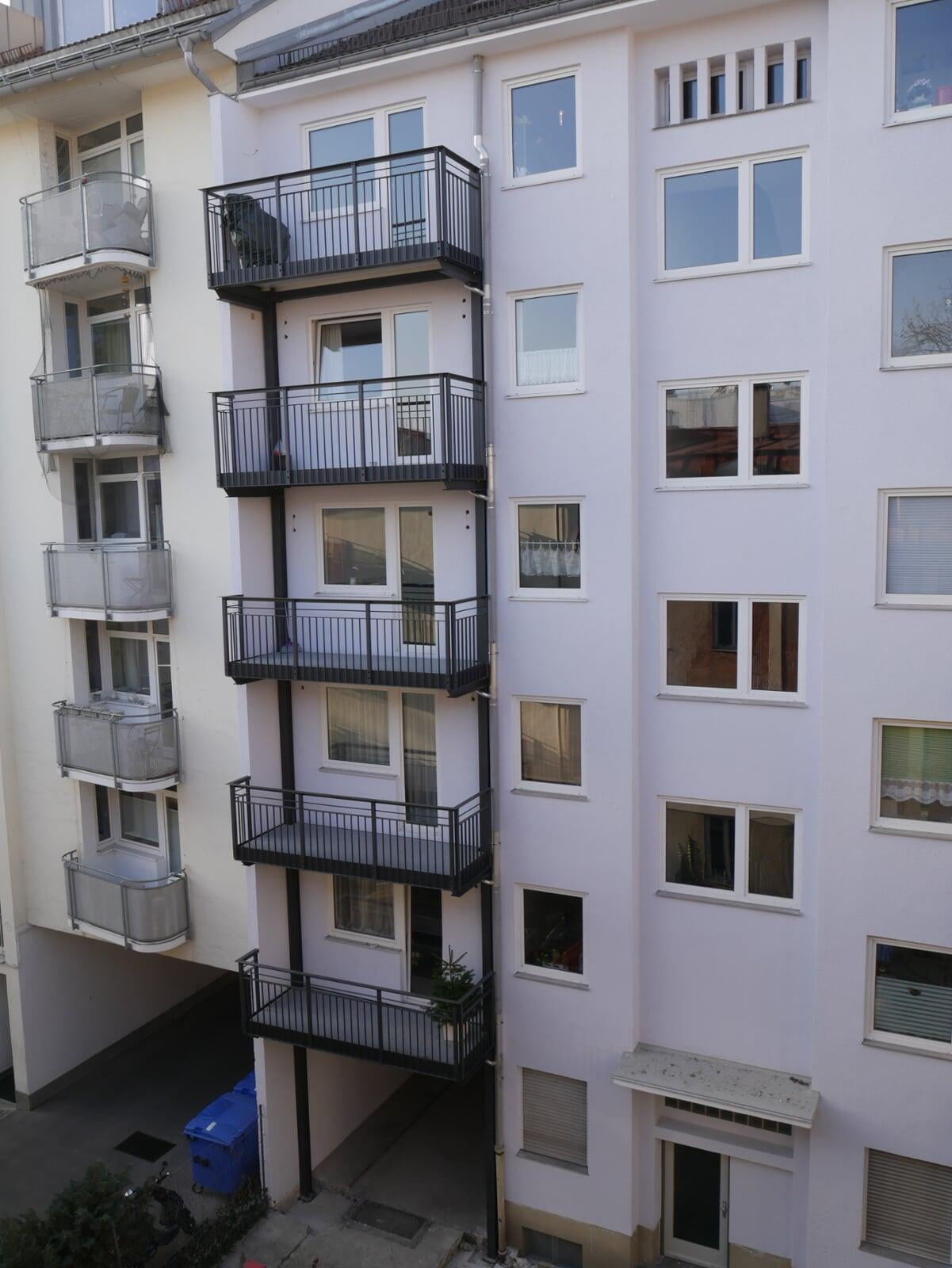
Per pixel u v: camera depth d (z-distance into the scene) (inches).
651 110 443.5
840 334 414.0
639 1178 506.3
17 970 653.9
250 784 535.5
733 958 473.1
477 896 521.7
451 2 501.7
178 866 625.6
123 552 552.1
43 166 581.9
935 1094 436.5
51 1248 474.3
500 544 484.4
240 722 530.6
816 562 436.1
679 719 468.4
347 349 518.0
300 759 552.4
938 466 407.8
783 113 422.0
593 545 466.0
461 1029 490.3
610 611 466.6
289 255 503.2
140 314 570.3
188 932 596.1
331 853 509.0
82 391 547.5
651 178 446.3
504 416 477.1
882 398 411.8
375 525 522.6
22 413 605.6
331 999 554.6
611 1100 497.0
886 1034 447.8
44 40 615.8
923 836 425.4
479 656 490.6
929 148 395.2
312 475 478.6
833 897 442.0
